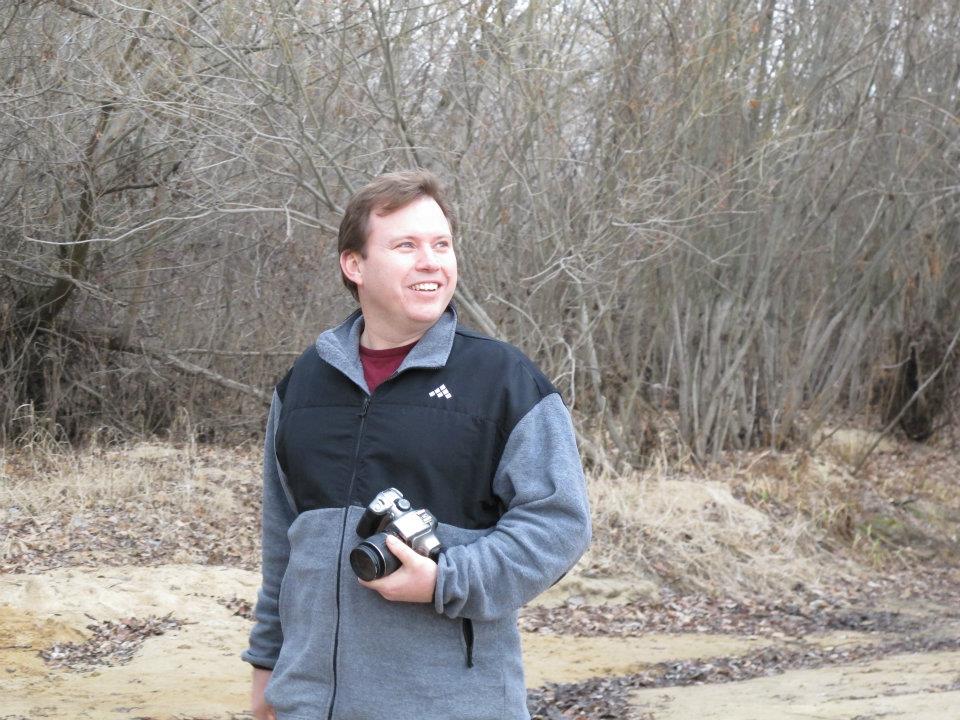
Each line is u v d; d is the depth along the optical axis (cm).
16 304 1537
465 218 1284
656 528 1236
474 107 1311
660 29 1330
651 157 1327
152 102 1154
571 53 1309
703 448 1533
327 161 1217
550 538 225
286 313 1630
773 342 1638
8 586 905
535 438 232
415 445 230
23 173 1398
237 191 1244
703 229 1391
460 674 227
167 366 1611
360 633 228
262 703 260
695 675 838
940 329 1956
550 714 687
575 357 1443
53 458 1338
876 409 2031
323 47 1226
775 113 1477
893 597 1254
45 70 1337
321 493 237
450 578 219
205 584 967
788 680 783
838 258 1723
